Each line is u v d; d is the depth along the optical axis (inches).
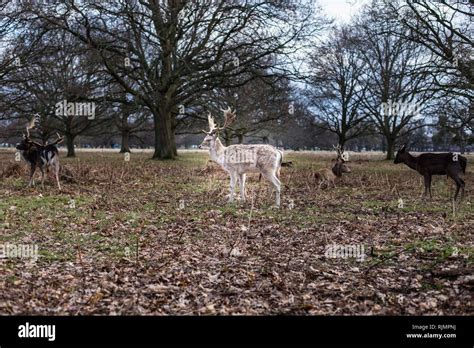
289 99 1382.9
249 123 1449.3
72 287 236.5
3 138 1446.9
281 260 284.8
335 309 214.1
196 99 1200.8
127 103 1166.3
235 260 284.8
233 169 490.9
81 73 1115.9
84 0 939.3
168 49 1094.4
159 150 1226.6
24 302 217.3
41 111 1074.1
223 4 1053.8
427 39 764.0
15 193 538.0
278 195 475.5
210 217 412.8
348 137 1690.5
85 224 381.1
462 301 218.1
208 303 219.6
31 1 886.4
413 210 454.9
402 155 557.0
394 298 223.1
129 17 1011.3
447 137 1288.1
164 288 234.5
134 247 313.0
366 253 298.5
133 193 562.6
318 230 366.6
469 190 619.2
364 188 628.1
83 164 869.2
